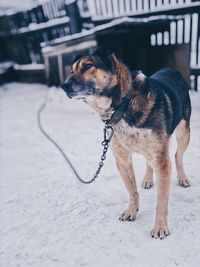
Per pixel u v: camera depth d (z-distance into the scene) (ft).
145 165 4.90
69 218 3.87
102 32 8.12
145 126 3.11
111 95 3.17
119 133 3.27
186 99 4.07
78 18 10.53
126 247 3.19
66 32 11.44
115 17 9.18
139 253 3.08
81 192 4.43
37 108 9.56
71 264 3.09
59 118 8.16
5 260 3.32
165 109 3.24
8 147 6.84
